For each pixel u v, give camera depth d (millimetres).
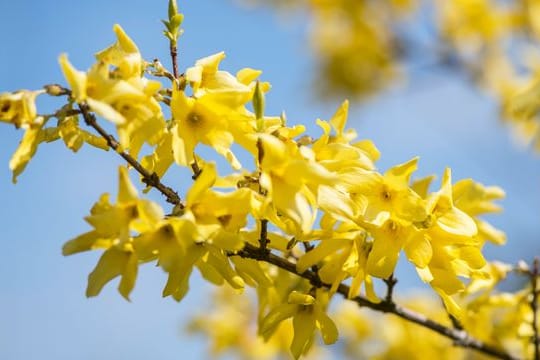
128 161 605
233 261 621
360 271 623
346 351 897
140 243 591
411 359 850
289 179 596
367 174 612
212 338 973
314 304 623
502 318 701
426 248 608
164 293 600
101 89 594
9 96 597
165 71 615
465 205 676
